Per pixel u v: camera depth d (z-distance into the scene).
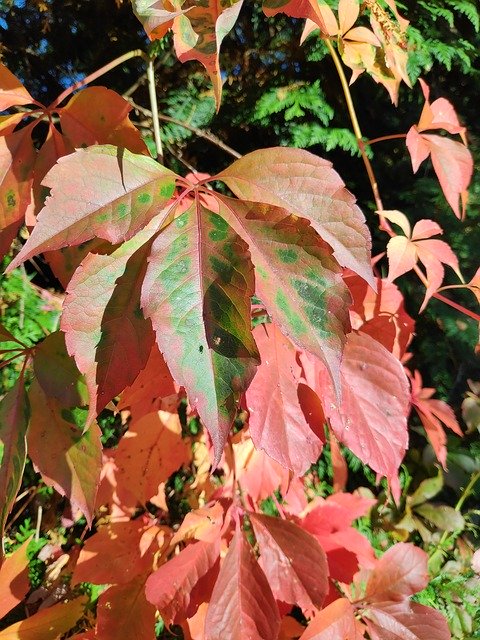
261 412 0.33
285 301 0.27
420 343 0.84
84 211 0.26
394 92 0.42
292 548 0.41
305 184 0.29
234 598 0.38
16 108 0.60
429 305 0.80
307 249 0.27
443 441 0.52
